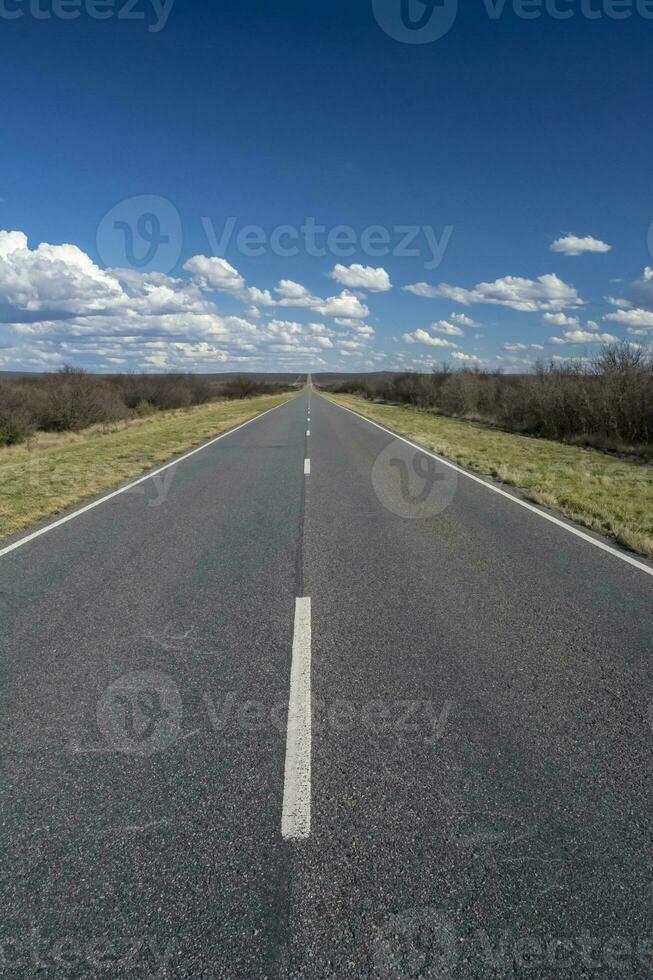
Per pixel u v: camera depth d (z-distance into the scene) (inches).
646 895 90.8
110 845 101.8
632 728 134.8
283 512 374.6
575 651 174.4
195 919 87.7
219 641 183.3
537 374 1021.2
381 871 95.5
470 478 506.9
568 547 289.7
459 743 129.3
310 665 166.7
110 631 191.8
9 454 909.2
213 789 115.3
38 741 132.1
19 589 233.6
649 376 786.8
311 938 84.5
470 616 201.8
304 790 114.7
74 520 360.5
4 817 108.9
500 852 99.0
